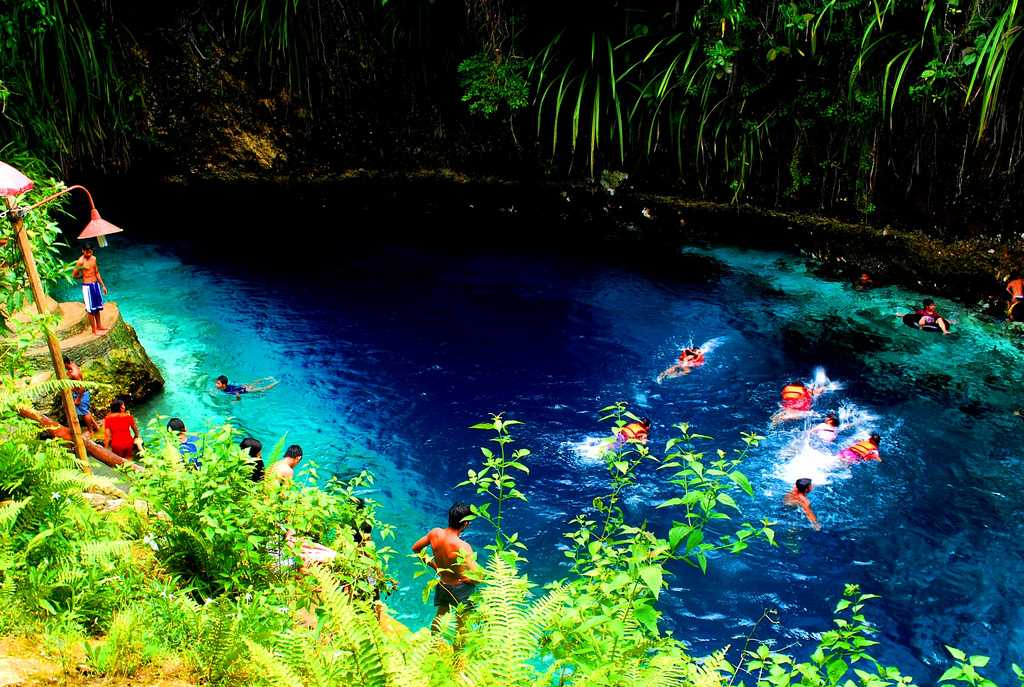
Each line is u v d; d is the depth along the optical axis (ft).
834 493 36.32
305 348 49.52
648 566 11.14
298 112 71.00
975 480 37.14
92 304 40.78
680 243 66.33
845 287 57.67
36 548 14.73
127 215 69.82
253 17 66.69
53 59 56.59
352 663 10.12
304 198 73.56
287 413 42.42
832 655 13.99
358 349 49.62
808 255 61.93
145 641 12.72
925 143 53.62
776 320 53.06
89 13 60.08
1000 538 33.50
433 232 71.05
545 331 52.19
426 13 65.05
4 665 11.39
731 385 45.37
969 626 29.04
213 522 16.90
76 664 11.97
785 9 50.42
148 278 59.06
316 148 72.74
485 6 58.95
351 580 17.30
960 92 49.16
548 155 68.80
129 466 22.86
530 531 33.94
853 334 51.03
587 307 55.67
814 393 44.37
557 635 11.65
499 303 56.39
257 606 15.24
